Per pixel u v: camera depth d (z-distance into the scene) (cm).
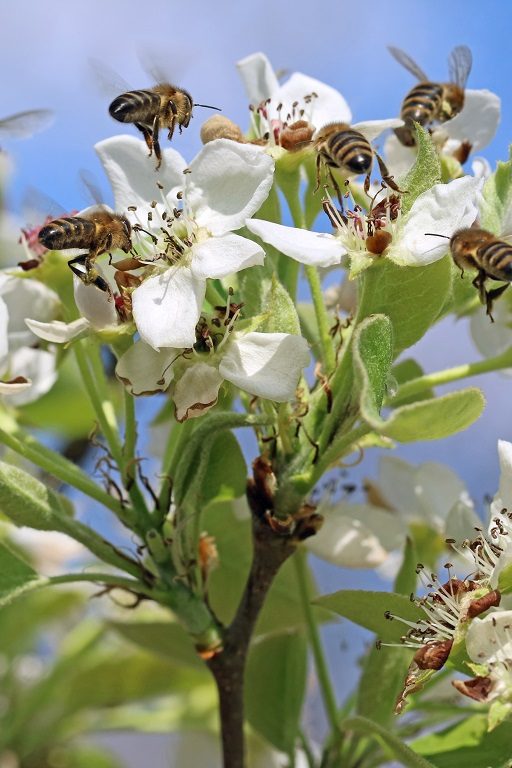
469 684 42
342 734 47
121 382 44
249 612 45
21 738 54
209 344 43
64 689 54
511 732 44
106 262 46
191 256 43
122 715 54
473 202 44
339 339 45
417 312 43
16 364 49
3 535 55
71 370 53
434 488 48
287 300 44
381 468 49
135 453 45
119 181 45
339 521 48
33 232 47
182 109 47
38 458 44
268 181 44
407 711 46
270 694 48
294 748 48
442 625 43
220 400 45
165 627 49
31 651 57
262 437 44
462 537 47
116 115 46
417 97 48
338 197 44
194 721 54
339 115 48
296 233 43
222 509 47
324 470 43
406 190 43
